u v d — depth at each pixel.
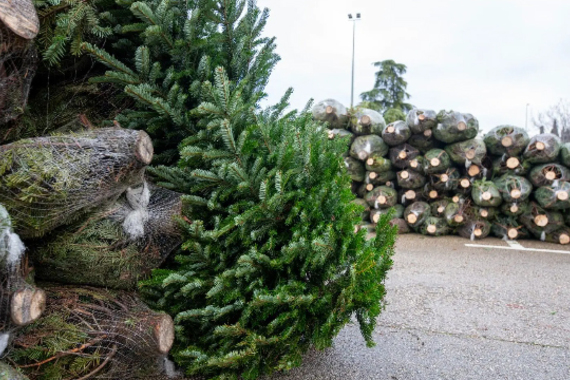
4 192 1.36
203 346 1.79
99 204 1.62
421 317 2.77
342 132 6.13
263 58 2.11
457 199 5.76
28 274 1.53
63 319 1.52
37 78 2.05
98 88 2.08
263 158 1.82
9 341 1.34
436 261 4.41
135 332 1.52
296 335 1.75
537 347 2.31
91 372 1.49
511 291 3.36
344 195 1.92
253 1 2.11
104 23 1.94
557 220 5.30
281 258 1.68
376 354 2.22
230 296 1.64
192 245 1.72
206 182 1.81
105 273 1.70
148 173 2.00
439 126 5.58
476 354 2.22
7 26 1.27
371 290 1.70
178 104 1.89
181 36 1.94
